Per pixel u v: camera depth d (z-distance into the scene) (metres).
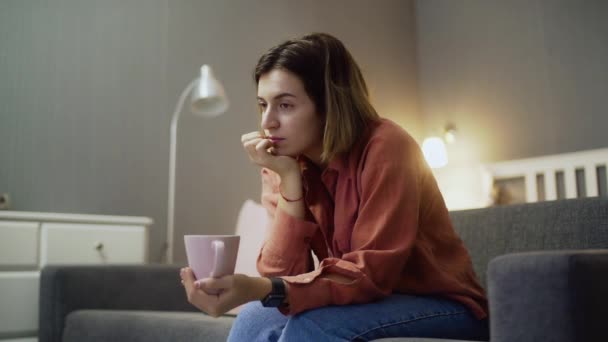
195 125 3.27
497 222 1.66
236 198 3.38
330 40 1.24
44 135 2.75
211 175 3.29
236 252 0.90
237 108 3.46
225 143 3.38
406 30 4.61
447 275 1.11
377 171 1.08
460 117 4.35
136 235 2.55
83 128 2.87
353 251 1.06
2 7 2.69
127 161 2.99
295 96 1.19
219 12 3.47
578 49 3.76
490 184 3.89
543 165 3.66
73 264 2.13
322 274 0.99
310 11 3.98
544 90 3.90
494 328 0.84
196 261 0.90
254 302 1.09
